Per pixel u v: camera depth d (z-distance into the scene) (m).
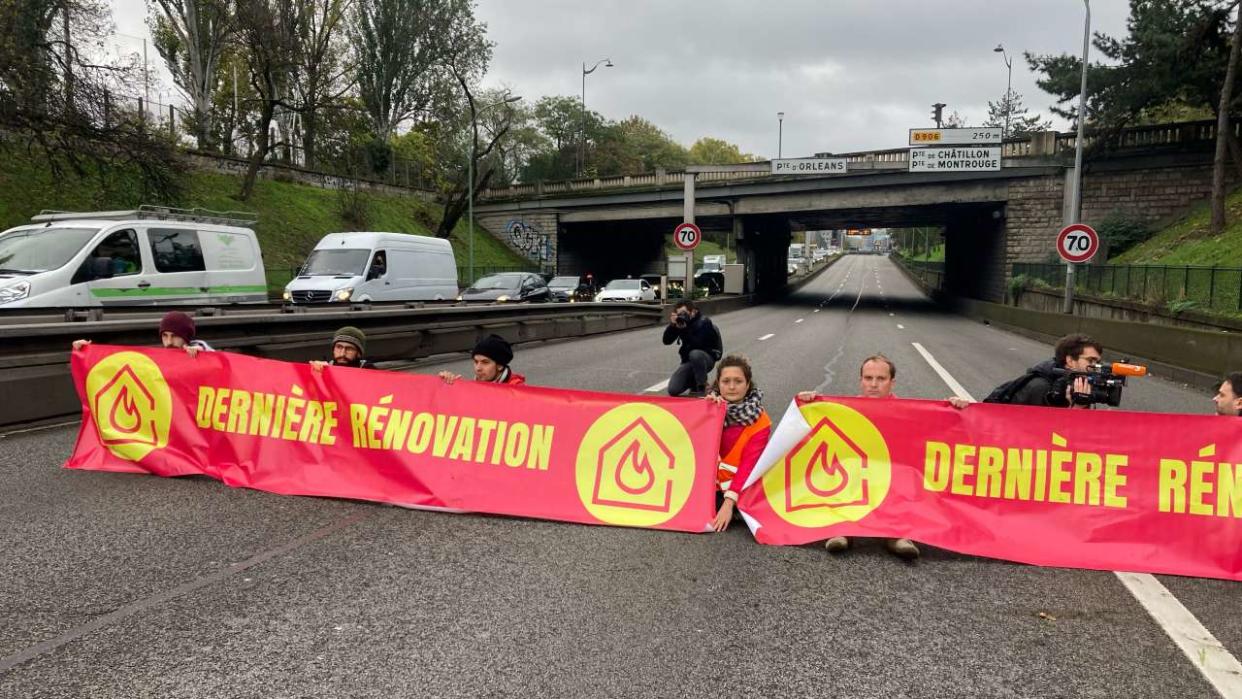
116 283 11.85
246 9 37.44
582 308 21.08
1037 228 36.88
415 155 58.41
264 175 41.97
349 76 56.47
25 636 3.18
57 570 3.87
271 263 34.38
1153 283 22.59
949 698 2.83
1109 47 33.62
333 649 3.11
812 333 23.73
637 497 4.82
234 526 4.61
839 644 3.25
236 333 9.72
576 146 99.38
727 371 4.78
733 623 3.44
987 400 5.38
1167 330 14.42
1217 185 28.20
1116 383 4.65
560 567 4.07
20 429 7.16
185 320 5.80
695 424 4.80
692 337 8.48
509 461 5.01
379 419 5.21
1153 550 4.22
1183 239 29.45
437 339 14.44
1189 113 45.19
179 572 3.89
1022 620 3.53
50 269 11.15
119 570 3.89
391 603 3.57
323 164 58.41
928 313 41.84
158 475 5.63
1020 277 34.91
